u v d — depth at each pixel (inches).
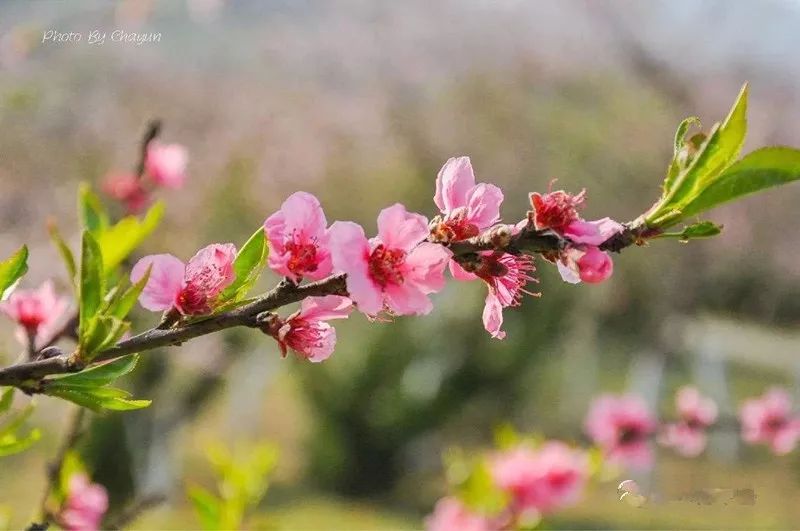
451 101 231.3
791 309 211.3
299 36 227.6
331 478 182.9
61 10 149.4
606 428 84.7
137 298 36.7
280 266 36.5
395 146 224.1
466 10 246.1
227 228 200.2
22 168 173.3
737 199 36.5
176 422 160.9
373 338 187.6
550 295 194.4
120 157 181.8
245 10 215.8
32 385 36.6
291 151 213.2
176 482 155.3
